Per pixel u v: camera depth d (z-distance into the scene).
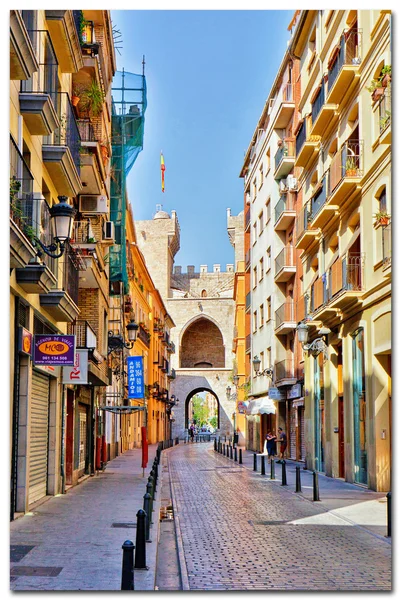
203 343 88.62
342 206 22.27
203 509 15.73
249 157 50.81
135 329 28.36
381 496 17.80
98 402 27.02
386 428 18.78
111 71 30.30
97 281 24.22
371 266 19.44
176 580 9.05
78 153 17.98
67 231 11.45
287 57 36.12
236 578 8.77
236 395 60.31
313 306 26.20
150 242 87.88
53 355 13.47
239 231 78.94
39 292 13.09
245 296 52.56
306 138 28.58
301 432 33.00
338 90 22.02
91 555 9.61
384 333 18.12
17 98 12.35
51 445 17.06
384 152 18.19
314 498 16.98
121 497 17.09
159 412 68.25
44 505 15.15
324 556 10.20
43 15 15.18
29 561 9.18
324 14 25.89
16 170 11.00
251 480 23.48
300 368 32.88
